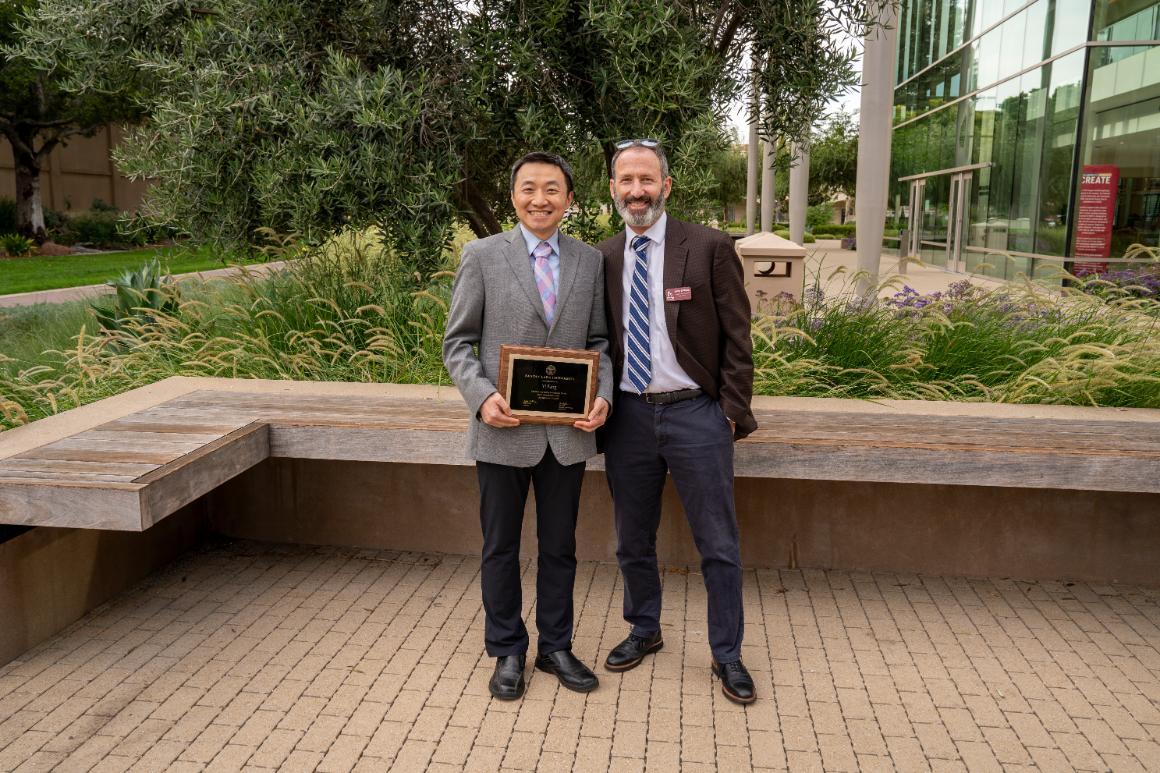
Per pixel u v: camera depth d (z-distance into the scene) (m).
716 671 2.93
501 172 6.64
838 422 3.66
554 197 2.64
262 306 5.34
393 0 5.54
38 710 2.77
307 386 4.33
